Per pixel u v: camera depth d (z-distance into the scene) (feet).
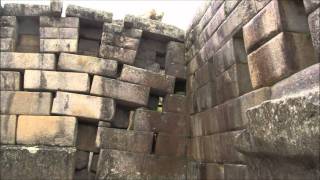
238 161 18.58
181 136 28.32
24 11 27.71
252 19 17.02
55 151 25.12
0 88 26.48
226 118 20.47
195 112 27.02
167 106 28.73
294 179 12.80
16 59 26.94
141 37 30.35
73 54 27.61
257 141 14.52
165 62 30.30
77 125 27.09
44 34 27.61
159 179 27.04
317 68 12.32
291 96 12.39
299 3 15.11
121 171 26.43
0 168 24.50
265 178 14.83
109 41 28.45
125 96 27.78
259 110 14.28
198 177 24.93
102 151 26.40
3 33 27.22
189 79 28.99
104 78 27.61
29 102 26.37
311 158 11.46
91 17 28.35
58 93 26.68
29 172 24.64
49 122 26.13
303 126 11.44
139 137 27.40
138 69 28.55
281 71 14.49
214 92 22.82
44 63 27.12
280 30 14.64
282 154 12.94
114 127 28.45
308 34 14.82
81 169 27.09
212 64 23.36
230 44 20.06
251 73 17.06
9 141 25.59
